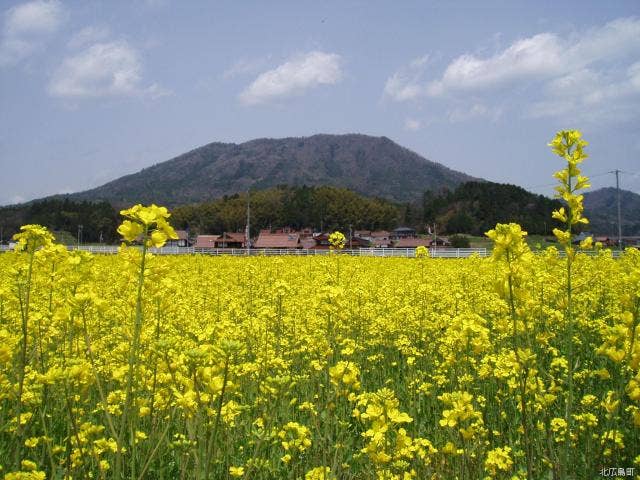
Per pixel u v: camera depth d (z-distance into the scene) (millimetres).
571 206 4887
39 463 4676
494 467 4766
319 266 17984
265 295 14641
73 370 4164
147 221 3865
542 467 5285
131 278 6109
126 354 6023
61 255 6227
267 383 5227
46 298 9125
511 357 5863
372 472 4980
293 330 10008
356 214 115438
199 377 4035
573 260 4773
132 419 4688
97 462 4578
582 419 5391
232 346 3623
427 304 11773
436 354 9086
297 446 5043
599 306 12148
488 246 73625
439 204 103750
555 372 7770
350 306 10570
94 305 4215
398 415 4035
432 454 5148
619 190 44219
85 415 5781
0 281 9156
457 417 4516
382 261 27422
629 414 5855
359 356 8922
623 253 16703
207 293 14172
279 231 112312
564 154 5055
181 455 4973
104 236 91562
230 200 121188
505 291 4430
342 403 6371
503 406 6707
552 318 8492
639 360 4062
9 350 4590
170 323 8984
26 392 5129
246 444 5609
